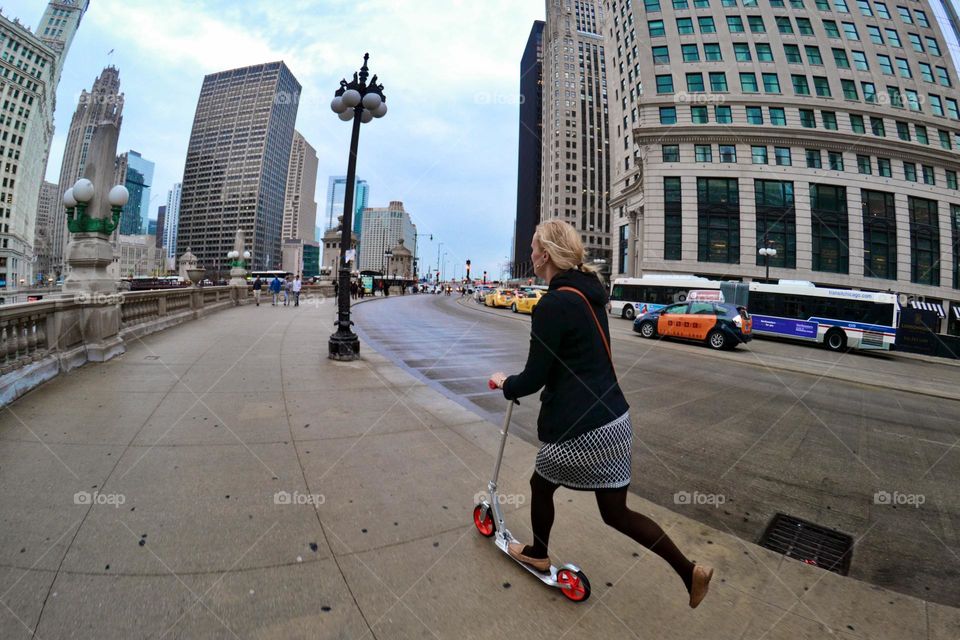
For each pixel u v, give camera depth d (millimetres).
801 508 3311
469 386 6824
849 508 3342
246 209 66375
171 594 1930
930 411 6742
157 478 3004
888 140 34906
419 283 84125
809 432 5242
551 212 99062
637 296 26328
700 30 37625
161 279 40844
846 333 17109
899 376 10883
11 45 73312
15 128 73875
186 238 68938
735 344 13805
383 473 3314
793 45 36656
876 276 35062
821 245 35031
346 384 5969
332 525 2561
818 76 36281
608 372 1902
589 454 1826
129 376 5723
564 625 1881
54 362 5555
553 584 2090
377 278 50844
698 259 35938
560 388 1890
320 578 2098
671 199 36594
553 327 1838
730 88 36500
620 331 18516
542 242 1995
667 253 36500
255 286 22047
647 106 37656
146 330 9469
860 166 35312
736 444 4691
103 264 6754
